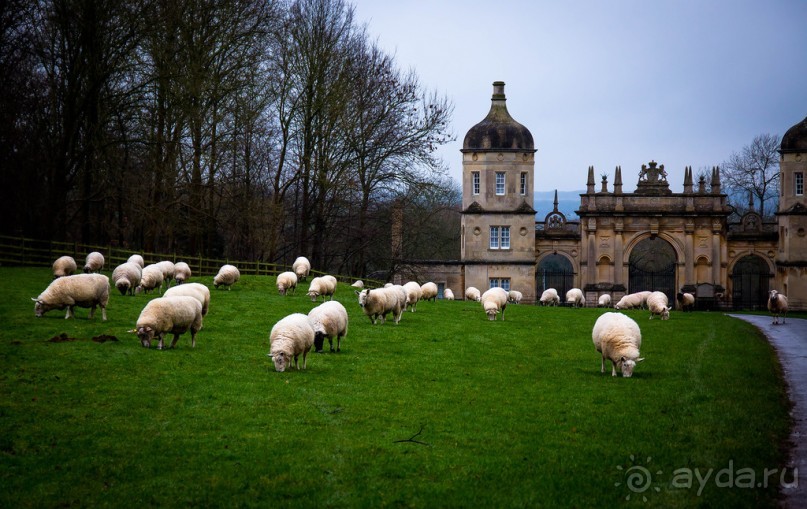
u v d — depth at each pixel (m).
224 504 13.77
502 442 17.30
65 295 29.34
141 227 62.88
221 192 60.25
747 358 29.22
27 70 56.44
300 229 74.25
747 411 19.91
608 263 78.50
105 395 20.22
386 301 34.69
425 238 83.19
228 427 17.97
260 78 59.66
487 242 78.94
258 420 18.52
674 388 22.97
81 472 15.08
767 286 81.56
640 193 78.62
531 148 79.19
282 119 63.56
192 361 24.47
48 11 50.94
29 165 55.50
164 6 50.97
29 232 57.12
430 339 31.92
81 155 51.88
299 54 63.88
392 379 23.66
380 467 15.59
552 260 132.12
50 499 13.87
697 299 76.12
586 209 78.56
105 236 67.25
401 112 67.56
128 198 53.09
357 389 22.02
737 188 122.06
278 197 64.06
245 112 57.09
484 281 78.81
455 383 23.47
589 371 25.97
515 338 33.78
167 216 54.44
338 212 69.19
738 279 110.19
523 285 78.69
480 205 79.06
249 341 28.75
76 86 51.19
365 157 67.62
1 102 52.19
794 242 78.00
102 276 30.00
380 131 67.00
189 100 52.69
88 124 52.03
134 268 37.81
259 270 60.03
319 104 62.84
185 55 53.03
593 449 16.78
